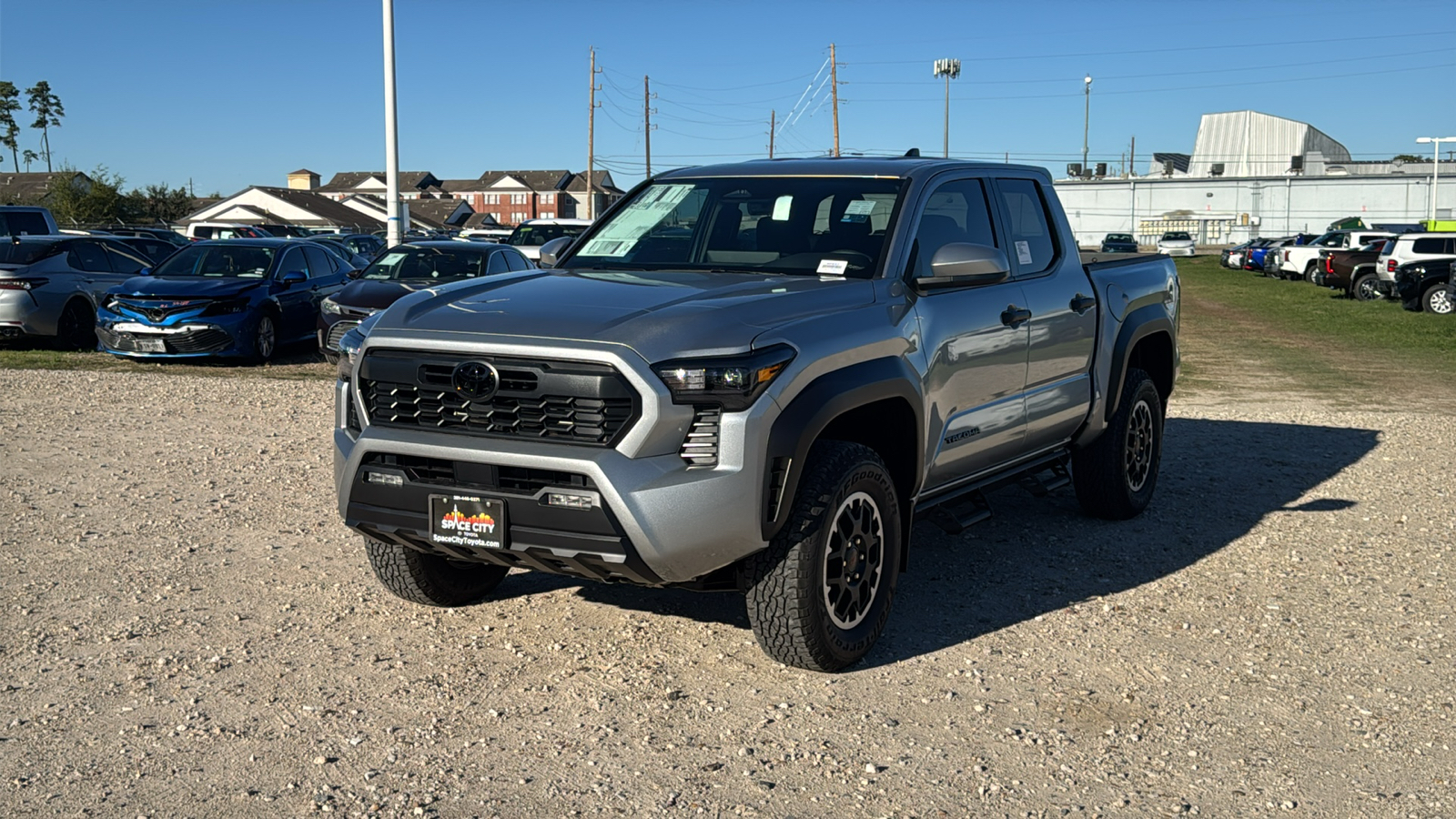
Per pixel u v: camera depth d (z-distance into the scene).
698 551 3.97
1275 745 3.94
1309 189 74.31
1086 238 79.94
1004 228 5.72
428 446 4.13
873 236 4.96
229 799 3.47
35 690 4.23
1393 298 31.02
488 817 3.39
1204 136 90.75
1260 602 5.44
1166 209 77.88
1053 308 5.80
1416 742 3.98
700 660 4.62
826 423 4.20
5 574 5.56
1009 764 3.78
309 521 6.64
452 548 4.22
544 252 5.64
